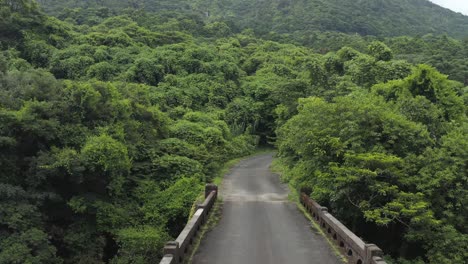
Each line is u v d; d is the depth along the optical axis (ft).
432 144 48.73
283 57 200.75
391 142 47.11
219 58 172.24
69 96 58.95
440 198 43.62
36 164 51.06
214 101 141.79
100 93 64.28
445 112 64.18
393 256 49.24
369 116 48.60
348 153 44.50
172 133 91.09
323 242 34.37
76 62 128.77
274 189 68.90
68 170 50.26
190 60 152.66
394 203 40.47
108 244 58.08
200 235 36.04
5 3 139.54
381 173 43.32
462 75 153.07
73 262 51.39
